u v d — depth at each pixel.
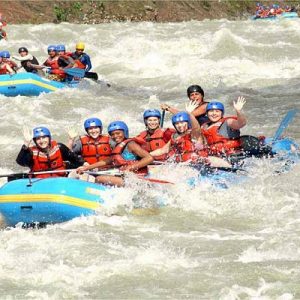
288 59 76.00
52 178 30.91
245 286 23.41
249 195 32.47
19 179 31.61
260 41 85.12
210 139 35.16
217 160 34.00
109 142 33.75
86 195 30.61
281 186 33.44
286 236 27.86
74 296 23.05
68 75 62.12
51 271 24.78
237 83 64.94
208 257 25.89
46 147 32.41
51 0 110.38
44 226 30.70
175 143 34.22
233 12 122.94
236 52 78.44
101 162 32.84
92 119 33.75
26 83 58.00
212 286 23.48
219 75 68.44
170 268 24.91
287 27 95.00
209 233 28.59
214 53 78.50
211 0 122.12
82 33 91.62
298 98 57.31
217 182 33.12
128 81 68.00
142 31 93.06
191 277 24.16
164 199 31.75
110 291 23.36
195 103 36.88
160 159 34.22
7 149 44.00
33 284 23.88
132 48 82.00
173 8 116.12
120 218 30.34
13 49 82.69
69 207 30.09
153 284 23.75
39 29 92.62
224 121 35.22
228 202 31.80
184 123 34.06
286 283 23.53
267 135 45.31
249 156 35.44
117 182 32.00
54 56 62.91
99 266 25.12
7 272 24.75
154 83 66.81
